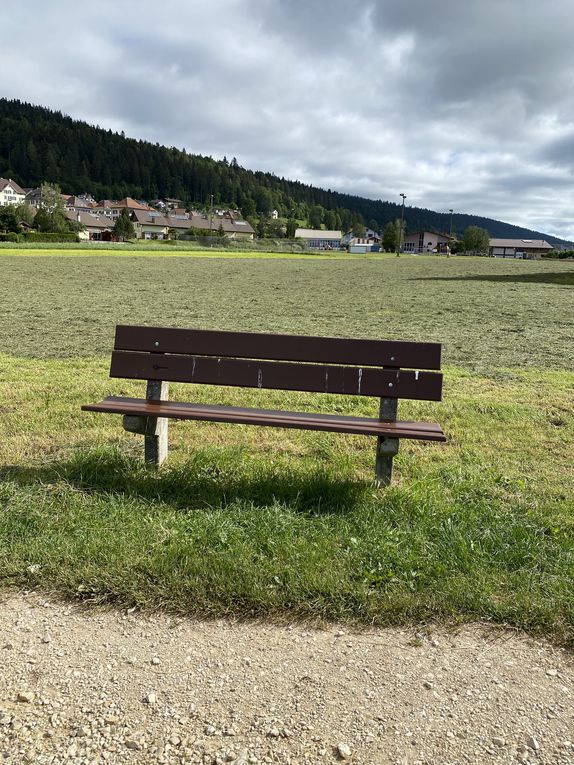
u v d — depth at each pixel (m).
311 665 2.43
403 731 2.11
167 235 119.25
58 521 3.49
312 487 3.95
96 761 1.95
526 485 4.25
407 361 4.08
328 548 3.18
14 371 7.94
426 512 3.60
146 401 4.43
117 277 29.94
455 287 28.06
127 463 4.34
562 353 10.34
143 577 2.91
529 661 2.48
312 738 2.06
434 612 2.75
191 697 2.24
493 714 2.20
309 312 16.28
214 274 35.12
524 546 3.24
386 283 30.83
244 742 2.04
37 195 152.25
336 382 4.12
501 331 13.15
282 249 98.88
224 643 2.55
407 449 5.11
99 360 8.88
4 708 2.17
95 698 2.23
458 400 6.79
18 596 2.85
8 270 32.72
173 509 3.69
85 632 2.62
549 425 5.90
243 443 5.14
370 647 2.54
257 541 3.25
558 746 2.06
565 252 104.00
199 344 4.31
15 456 4.66
